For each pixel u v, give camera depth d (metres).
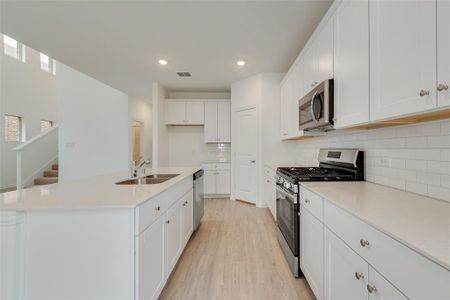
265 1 2.09
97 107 5.41
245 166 4.46
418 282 0.67
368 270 0.93
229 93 5.39
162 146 4.92
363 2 1.36
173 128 5.48
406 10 1.02
